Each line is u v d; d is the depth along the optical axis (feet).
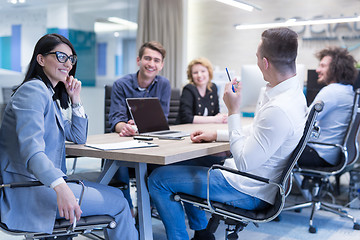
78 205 5.13
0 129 5.57
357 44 19.27
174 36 23.21
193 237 8.27
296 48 5.85
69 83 6.82
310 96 14.29
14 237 9.16
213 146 6.93
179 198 6.65
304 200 12.63
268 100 5.97
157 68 10.25
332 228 10.25
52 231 5.24
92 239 8.79
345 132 10.05
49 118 5.70
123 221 5.96
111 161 7.04
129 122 9.45
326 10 20.11
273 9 21.52
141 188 6.81
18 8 17.39
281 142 5.71
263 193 6.14
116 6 22.04
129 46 22.89
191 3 24.03
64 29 19.39
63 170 6.26
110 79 22.04
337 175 13.07
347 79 10.71
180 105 12.44
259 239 9.31
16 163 5.38
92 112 21.35
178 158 6.07
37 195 5.33
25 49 17.66
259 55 6.11
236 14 22.66
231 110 6.30
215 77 19.60
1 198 5.32
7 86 17.07
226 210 6.22
